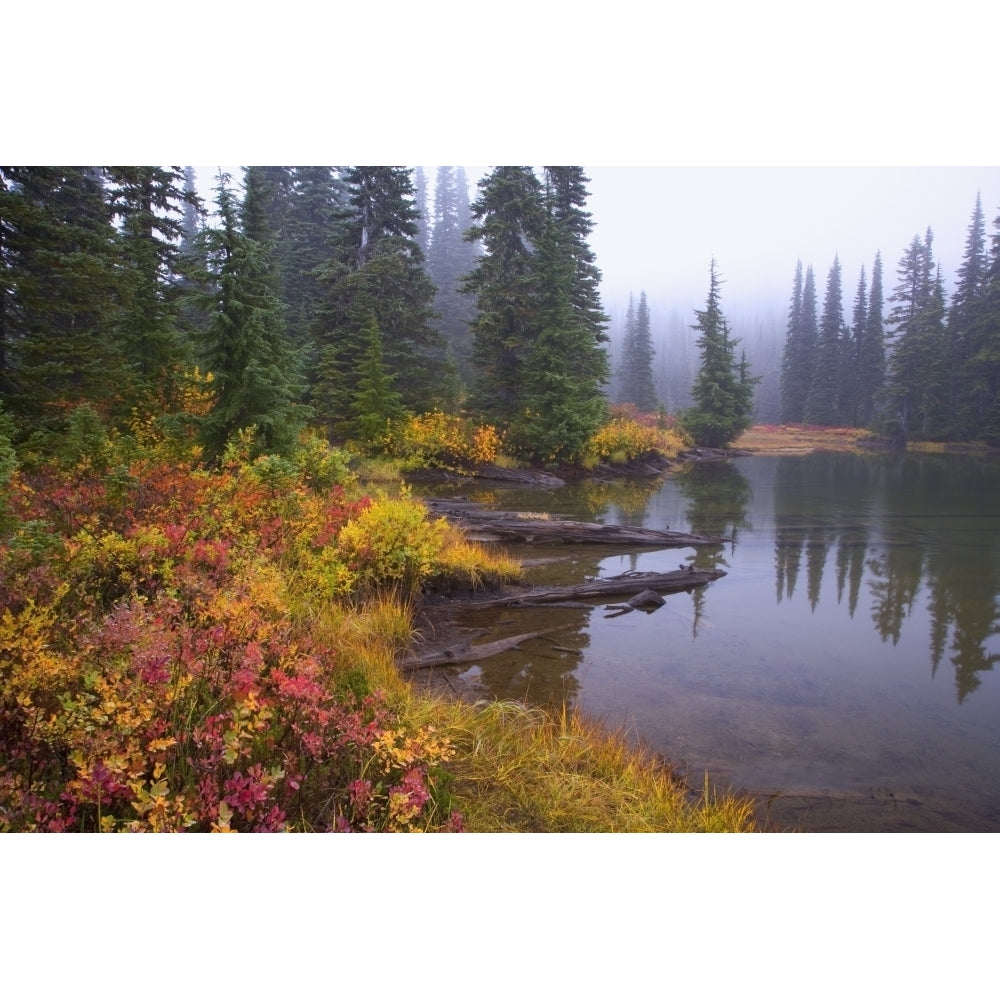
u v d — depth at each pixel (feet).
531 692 19.93
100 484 24.14
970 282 164.45
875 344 201.77
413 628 24.03
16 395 30.30
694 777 15.57
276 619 15.15
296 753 10.59
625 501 64.49
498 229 83.35
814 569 37.42
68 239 32.55
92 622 11.67
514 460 84.12
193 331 50.42
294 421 41.98
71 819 8.35
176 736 9.37
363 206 85.87
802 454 138.10
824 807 14.47
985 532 49.06
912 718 19.25
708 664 22.99
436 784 11.94
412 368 83.15
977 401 158.51
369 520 26.89
